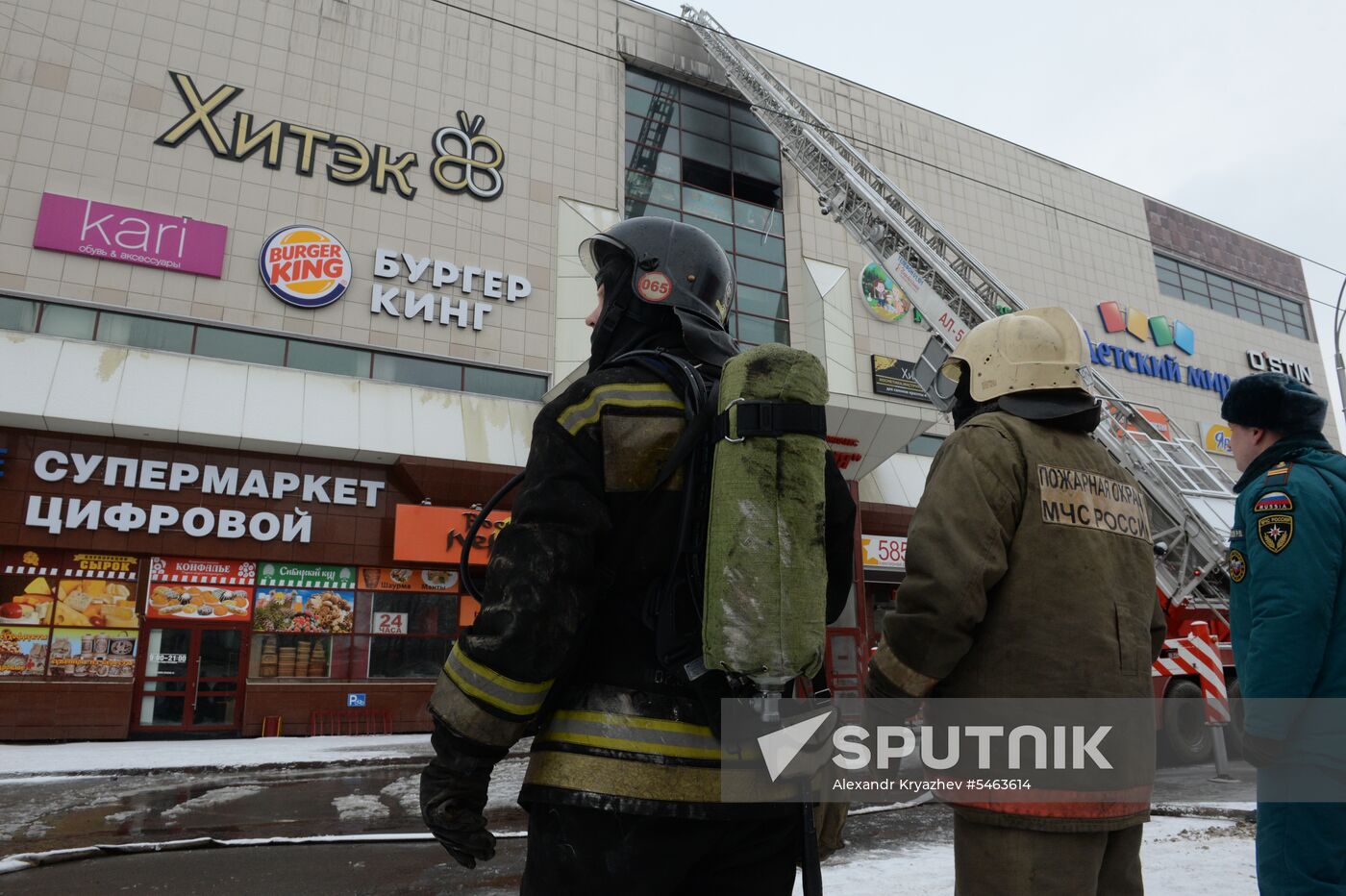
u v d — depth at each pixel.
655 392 1.51
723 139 22.44
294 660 14.43
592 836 1.33
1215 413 28.05
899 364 22.17
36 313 14.22
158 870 4.70
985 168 26.45
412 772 9.59
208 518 14.11
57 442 13.49
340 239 16.73
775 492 1.35
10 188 14.38
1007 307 13.20
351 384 15.98
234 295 15.55
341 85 17.58
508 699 1.29
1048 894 1.62
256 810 6.87
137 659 13.45
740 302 21.11
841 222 16.33
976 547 1.71
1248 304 31.58
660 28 22.03
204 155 15.92
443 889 4.29
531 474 1.41
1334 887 1.99
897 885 3.97
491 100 19.14
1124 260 28.47
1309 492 2.10
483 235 18.14
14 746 12.10
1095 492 1.88
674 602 1.39
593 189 19.75
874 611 19.22
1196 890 3.71
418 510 15.33
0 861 4.66
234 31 16.81
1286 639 2.04
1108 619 1.76
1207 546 9.88
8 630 12.80
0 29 14.93
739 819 1.34
